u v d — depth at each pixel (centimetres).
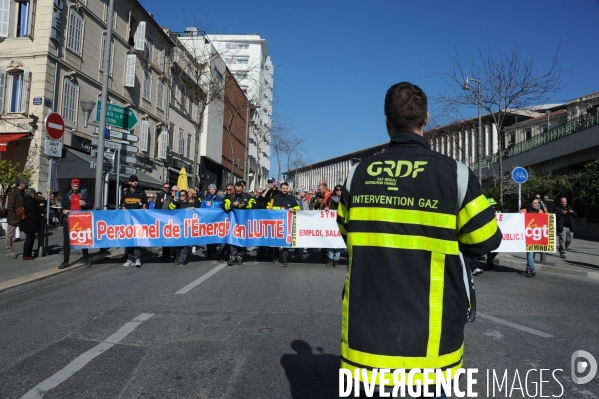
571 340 566
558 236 1535
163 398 384
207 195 1736
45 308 693
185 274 1011
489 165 4362
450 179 205
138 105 3008
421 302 200
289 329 585
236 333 564
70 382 414
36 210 1176
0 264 1097
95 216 1110
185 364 460
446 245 202
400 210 205
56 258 1202
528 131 4772
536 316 693
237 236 1176
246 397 387
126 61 2825
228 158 5400
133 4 2889
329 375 436
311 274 1047
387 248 205
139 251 1126
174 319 627
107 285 876
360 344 205
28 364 459
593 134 2850
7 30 2109
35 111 2089
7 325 599
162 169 3425
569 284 1033
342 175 11169
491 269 1213
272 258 1298
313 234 1177
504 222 1155
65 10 2223
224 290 830
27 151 2084
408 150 218
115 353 491
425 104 229
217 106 4769
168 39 3356
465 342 550
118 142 1424
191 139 4106
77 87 2341
